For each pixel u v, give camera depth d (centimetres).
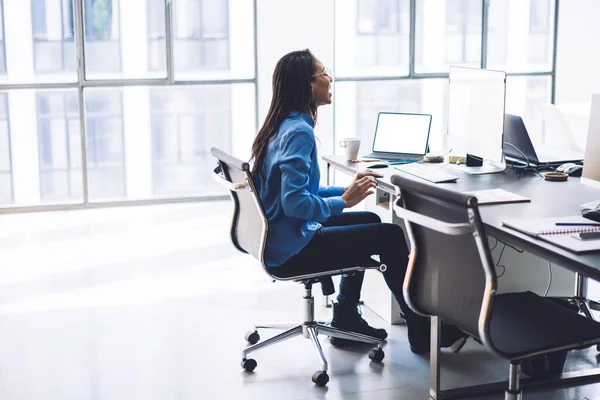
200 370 331
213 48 656
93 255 500
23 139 646
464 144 382
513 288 369
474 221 218
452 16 709
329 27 642
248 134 671
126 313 398
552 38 737
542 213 280
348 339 349
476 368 328
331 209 310
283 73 318
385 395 306
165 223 581
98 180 682
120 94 668
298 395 307
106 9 630
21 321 387
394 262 329
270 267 314
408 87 720
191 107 682
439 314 252
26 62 621
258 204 303
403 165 380
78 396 307
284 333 336
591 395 303
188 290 435
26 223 582
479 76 364
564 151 407
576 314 253
